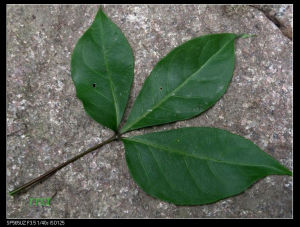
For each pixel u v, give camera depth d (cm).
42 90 31
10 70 32
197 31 32
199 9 32
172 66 29
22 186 30
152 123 29
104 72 30
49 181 31
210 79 29
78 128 31
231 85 31
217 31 31
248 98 31
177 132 29
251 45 31
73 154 31
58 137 31
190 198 29
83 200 31
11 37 32
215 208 30
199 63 29
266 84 31
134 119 30
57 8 32
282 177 30
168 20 32
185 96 29
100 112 30
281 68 31
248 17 31
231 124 31
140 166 29
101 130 31
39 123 31
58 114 31
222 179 28
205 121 31
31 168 31
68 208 31
